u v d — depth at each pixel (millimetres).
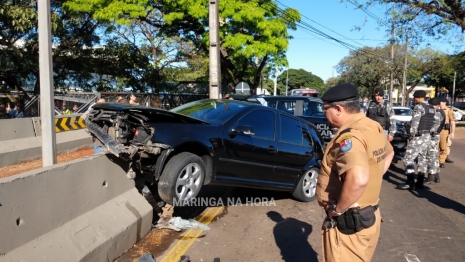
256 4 17812
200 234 5012
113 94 13547
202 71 32719
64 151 10484
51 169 3494
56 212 3516
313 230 5379
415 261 4414
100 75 22000
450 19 15562
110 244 3979
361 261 2609
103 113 4816
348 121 2648
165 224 5148
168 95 17766
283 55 22250
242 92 18312
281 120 6488
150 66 23359
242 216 5879
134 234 4516
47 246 3299
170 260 4188
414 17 15781
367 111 9102
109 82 22062
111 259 4016
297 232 5270
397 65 38469
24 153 9156
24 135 9398
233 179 5598
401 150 10336
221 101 6398
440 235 5273
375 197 2621
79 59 20172
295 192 6773
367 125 2602
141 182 5168
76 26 19750
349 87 2666
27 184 3209
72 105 12461
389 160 2875
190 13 17516
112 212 4297
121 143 4527
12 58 16641
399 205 6766
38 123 9867
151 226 4996
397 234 5285
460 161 11992
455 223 5801
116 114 4660
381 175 2631
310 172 6918
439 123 8062
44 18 5746
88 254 3613
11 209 3033
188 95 19828
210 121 5574
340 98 2635
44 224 3357
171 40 28688
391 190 7910
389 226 5625
